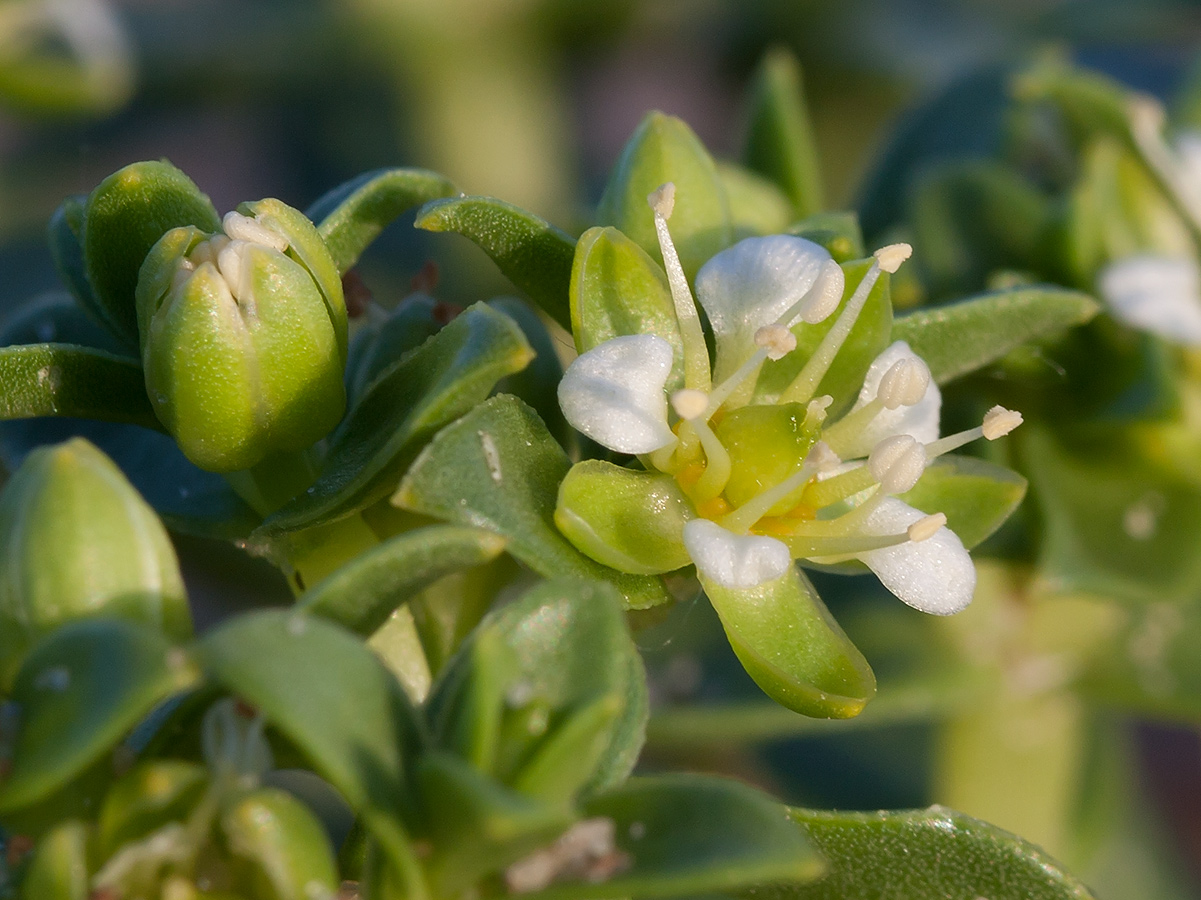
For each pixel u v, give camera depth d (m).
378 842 0.05
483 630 0.05
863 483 0.06
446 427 0.05
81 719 0.05
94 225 0.05
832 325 0.06
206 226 0.06
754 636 0.05
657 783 0.05
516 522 0.05
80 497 0.05
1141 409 0.06
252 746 0.05
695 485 0.06
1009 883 0.05
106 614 0.05
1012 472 0.06
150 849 0.05
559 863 0.05
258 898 0.05
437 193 0.06
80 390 0.06
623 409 0.05
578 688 0.05
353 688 0.05
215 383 0.05
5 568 0.05
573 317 0.05
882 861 0.05
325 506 0.05
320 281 0.05
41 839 0.05
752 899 0.06
